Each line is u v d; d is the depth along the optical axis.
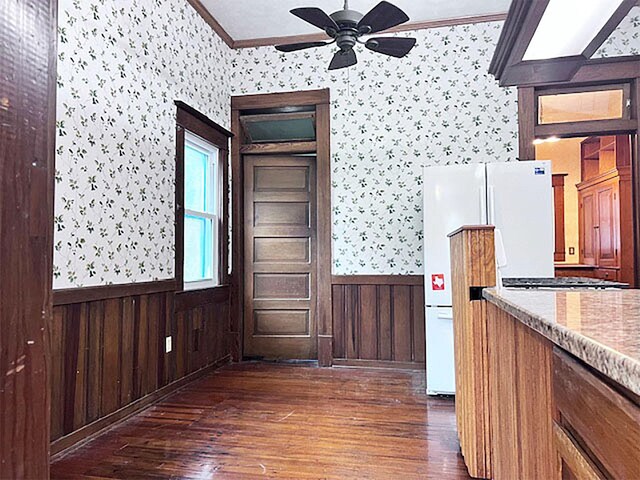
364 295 4.43
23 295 0.49
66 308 2.48
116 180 2.93
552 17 2.00
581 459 0.80
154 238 3.36
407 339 4.32
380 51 3.19
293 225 4.78
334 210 4.52
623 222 5.09
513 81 2.66
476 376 2.07
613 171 5.34
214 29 4.37
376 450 2.46
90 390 2.66
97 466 2.27
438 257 3.51
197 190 4.27
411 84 4.38
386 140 4.43
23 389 0.49
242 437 2.63
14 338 0.48
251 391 3.58
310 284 4.73
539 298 1.27
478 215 3.46
